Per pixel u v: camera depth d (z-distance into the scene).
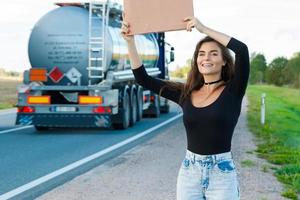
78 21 17.83
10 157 12.81
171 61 27.81
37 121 18.06
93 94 17.98
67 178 10.20
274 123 22.80
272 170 10.68
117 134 18.05
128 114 20.06
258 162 11.59
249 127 19.69
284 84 85.44
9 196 8.63
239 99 4.30
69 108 18.00
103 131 19.03
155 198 8.30
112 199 8.23
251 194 8.50
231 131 4.27
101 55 17.83
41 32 17.95
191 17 4.37
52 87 18.08
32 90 18.14
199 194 4.30
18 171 10.94
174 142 15.26
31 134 18.03
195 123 4.26
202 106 4.28
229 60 4.39
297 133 19.61
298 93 58.47
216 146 4.23
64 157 12.81
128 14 4.48
